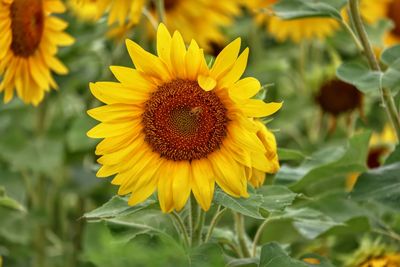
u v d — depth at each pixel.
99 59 2.35
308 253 1.58
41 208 2.26
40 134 2.31
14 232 2.22
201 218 1.50
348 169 1.68
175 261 1.45
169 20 2.31
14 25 1.69
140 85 1.42
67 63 2.27
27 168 2.31
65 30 2.21
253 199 1.41
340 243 1.96
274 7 1.72
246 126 1.38
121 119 1.43
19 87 1.75
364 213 1.79
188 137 1.43
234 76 1.39
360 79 1.59
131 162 1.43
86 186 2.27
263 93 1.46
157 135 1.43
